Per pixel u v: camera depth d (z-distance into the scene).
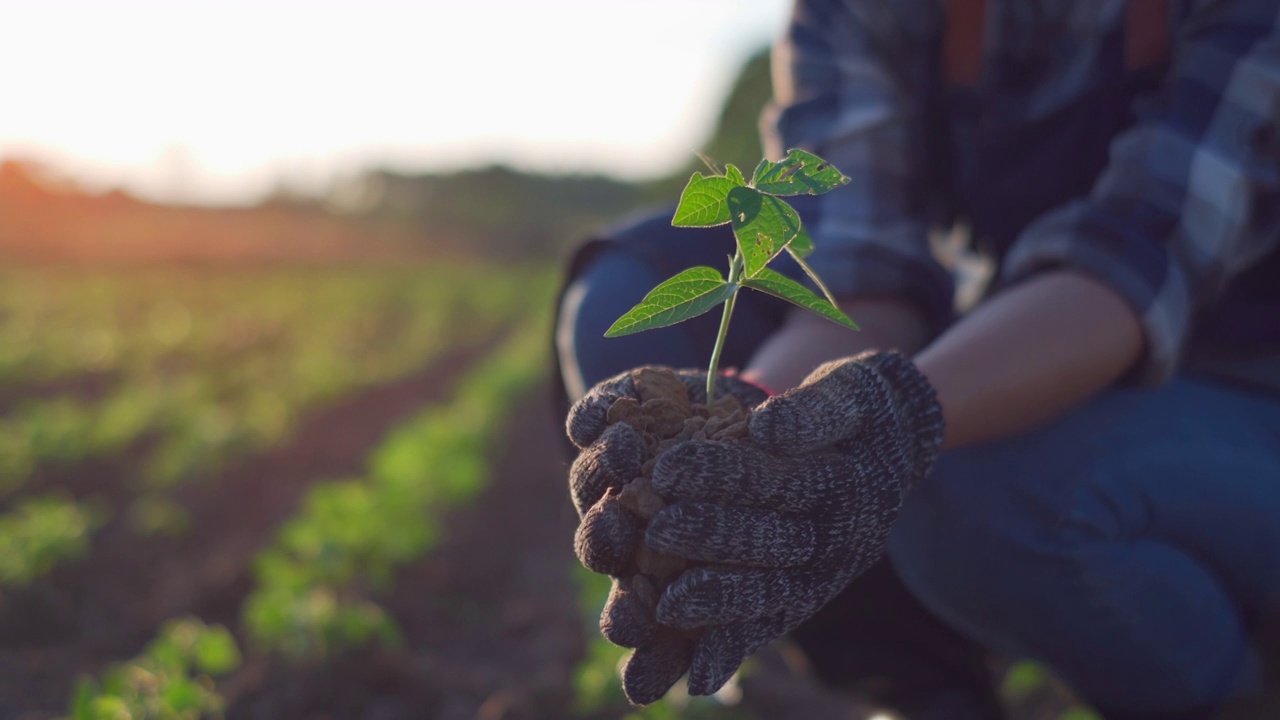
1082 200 0.94
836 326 0.98
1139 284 0.87
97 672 2.31
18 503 4.13
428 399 7.92
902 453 0.77
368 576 2.78
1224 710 0.94
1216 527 0.92
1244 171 0.89
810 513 0.73
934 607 1.04
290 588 2.41
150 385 7.30
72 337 9.63
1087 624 0.94
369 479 4.63
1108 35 1.02
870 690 1.13
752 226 0.73
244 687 1.98
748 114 18.47
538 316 15.54
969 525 0.95
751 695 1.88
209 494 4.19
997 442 0.95
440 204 53.25
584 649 2.32
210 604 2.77
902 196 1.08
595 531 0.72
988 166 1.09
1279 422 0.95
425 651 2.47
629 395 0.78
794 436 0.73
